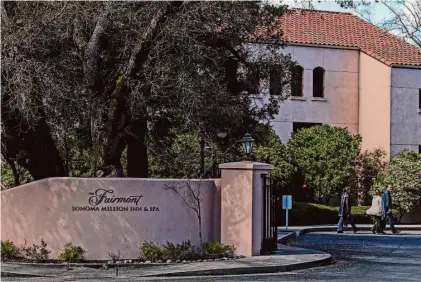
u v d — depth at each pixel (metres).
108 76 20.84
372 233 32.56
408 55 43.03
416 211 40.28
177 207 18.67
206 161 24.72
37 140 20.34
